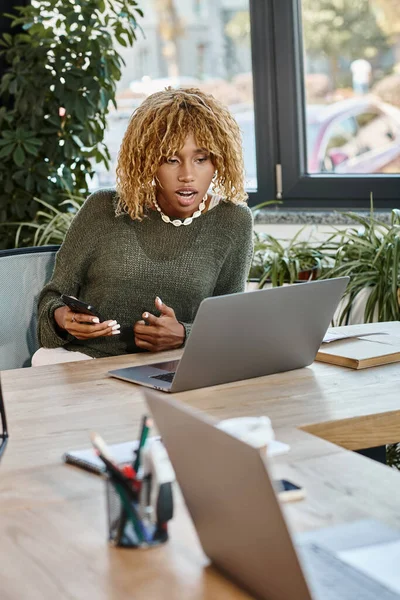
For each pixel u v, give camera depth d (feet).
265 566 2.82
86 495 3.85
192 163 7.43
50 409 5.32
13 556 3.26
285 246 12.03
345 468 3.99
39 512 3.67
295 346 5.94
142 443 3.41
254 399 5.34
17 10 13.17
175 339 6.96
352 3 11.89
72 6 11.84
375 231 11.61
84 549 3.30
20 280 8.20
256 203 12.74
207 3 12.75
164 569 3.13
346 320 10.66
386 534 3.25
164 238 7.78
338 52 12.09
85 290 7.92
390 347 6.42
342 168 12.36
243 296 5.38
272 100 12.47
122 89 13.35
